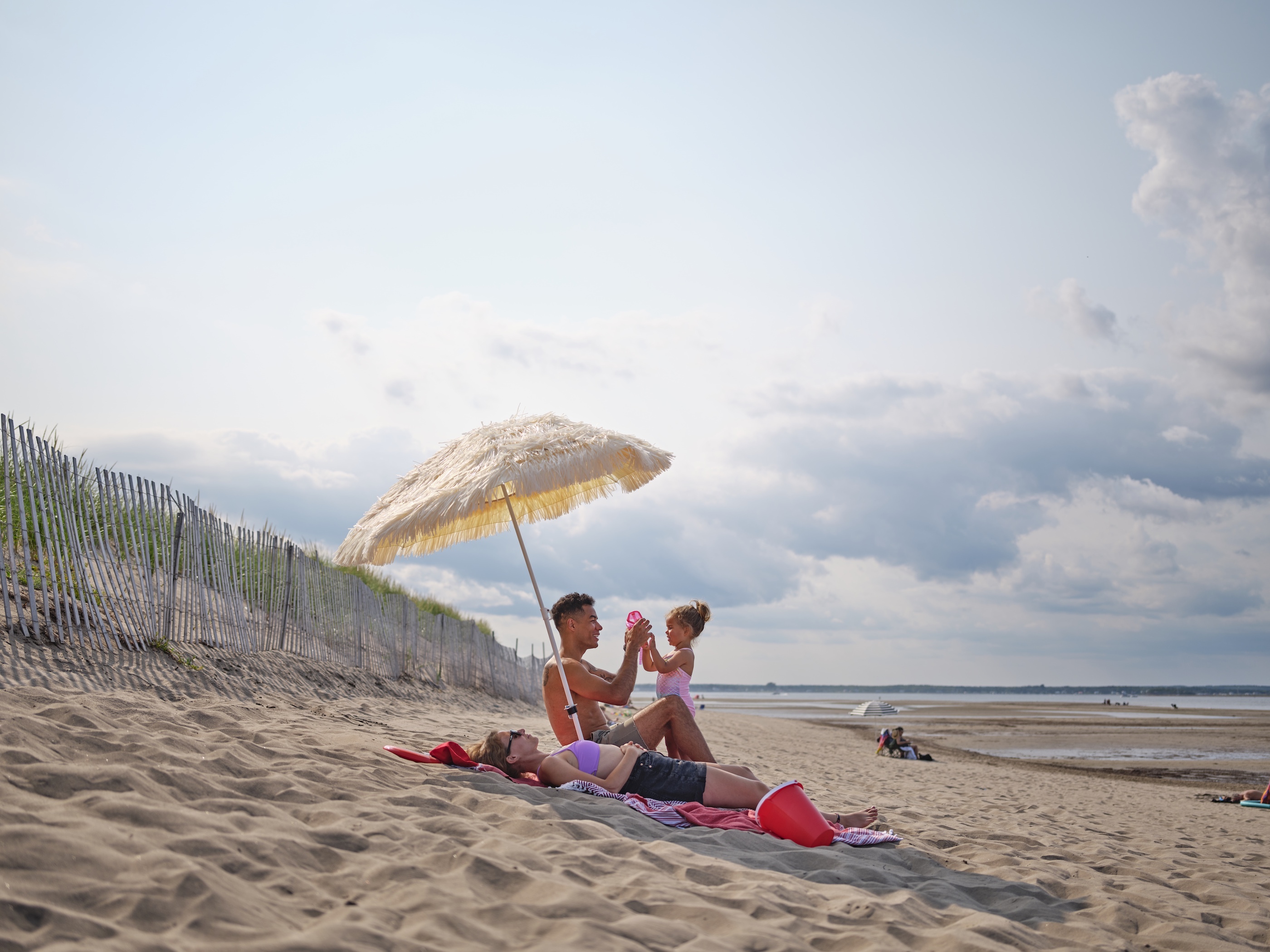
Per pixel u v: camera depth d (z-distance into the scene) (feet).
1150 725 125.39
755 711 197.36
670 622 18.61
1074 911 11.73
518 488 15.30
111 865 7.47
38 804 8.68
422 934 7.29
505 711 52.26
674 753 17.34
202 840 8.53
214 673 25.85
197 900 7.09
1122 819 26.84
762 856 12.30
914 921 9.96
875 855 13.71
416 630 49.78
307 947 6.50
